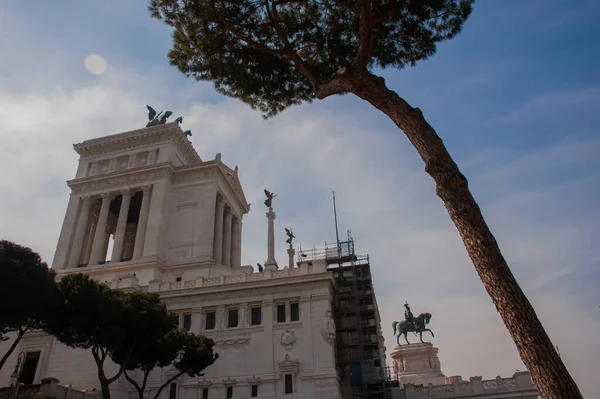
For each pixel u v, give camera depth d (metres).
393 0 22.44
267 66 26.42
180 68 26.72
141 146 84.50
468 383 51.59
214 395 49.56
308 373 48.50
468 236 14.38
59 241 78.06
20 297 32.00
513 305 12.94
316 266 54.69
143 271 70.06
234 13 24.77
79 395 44.25
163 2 24.94
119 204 89.88
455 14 25.11
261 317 52.94
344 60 26.64
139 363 41.69
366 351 58.09
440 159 15.74
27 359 54.59
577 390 11.70
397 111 17.67
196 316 54.44
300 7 26.80
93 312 35.16
